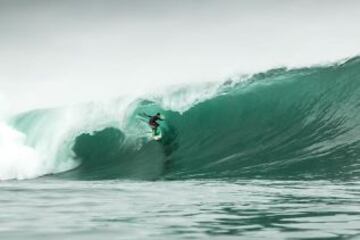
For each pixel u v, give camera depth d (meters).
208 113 82.19
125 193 42.03
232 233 23.30
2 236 22.61
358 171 56.44
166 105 85.56
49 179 76.25
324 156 64.62
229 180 56.06
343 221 26.33
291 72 81.81
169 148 80.38
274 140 72.56
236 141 74.94
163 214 29.12
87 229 24.22
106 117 87.62
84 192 43.12
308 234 22.83
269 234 22.95
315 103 75.31
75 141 87.88
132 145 82.81
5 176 83.75
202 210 30.89
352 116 70.38
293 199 36.75
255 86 82.38
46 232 23.47
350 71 76.12
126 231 23.75
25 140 90.50
